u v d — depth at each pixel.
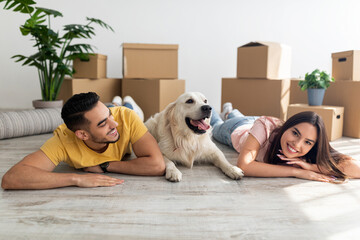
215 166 2.14
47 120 3.21
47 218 1.33
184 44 4.92
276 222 1.32
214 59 4.97
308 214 1.40
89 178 1.70
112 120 1.63
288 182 1.81
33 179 1.58
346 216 1.38
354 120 3.14
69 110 1.52
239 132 2.44
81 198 1.55
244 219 1.34
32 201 1.50
